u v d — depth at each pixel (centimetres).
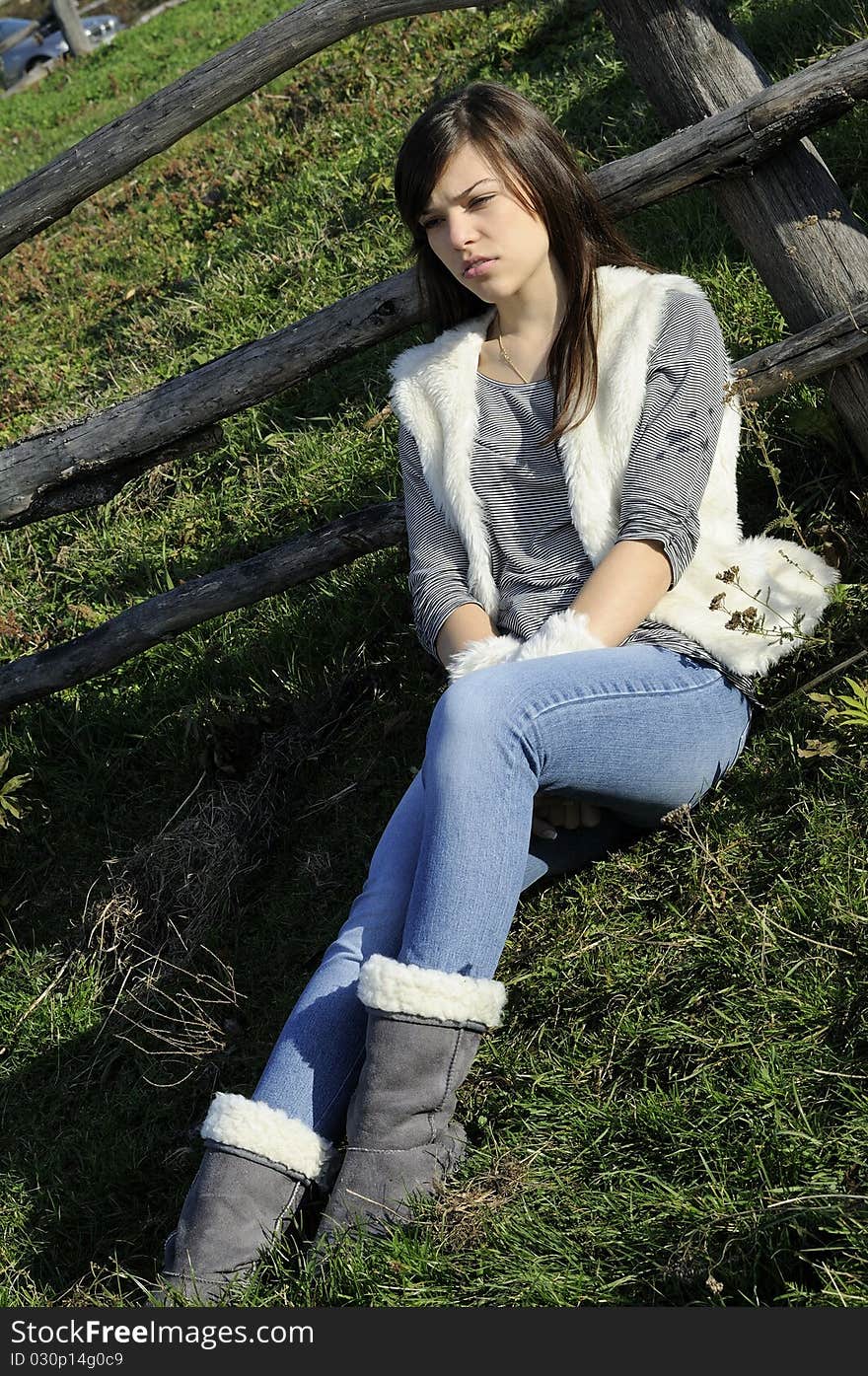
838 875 238
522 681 219
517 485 257
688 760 239
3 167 998
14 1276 253
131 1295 238
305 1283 208
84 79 1237
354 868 305
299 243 491
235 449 416
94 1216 262
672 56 284
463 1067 215
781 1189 198
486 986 210
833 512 298
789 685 273
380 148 518
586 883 263
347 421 403
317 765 331
